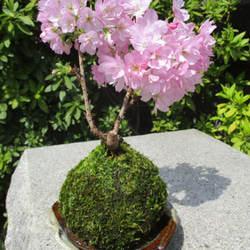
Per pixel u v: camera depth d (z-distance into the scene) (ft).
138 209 1.24
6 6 2.32
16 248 1.56
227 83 2.95
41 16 1.14
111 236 1.23
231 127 2.43
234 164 2.01
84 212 1.24
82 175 1.28
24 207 1.68
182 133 2.58
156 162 2.05
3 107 2.48
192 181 1.83
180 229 1.48
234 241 1.41
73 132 2.88
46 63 2.65
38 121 2.68
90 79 2.81
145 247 1.26
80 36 1.08
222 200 1.67
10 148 2.64
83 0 1.08
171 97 1.16
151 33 1.05
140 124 3.58
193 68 1.15
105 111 3.00
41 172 1.91
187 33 1.19
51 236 1.39
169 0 2.77
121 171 1.26
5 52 2.38
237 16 3.10
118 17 1.10
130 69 1.06
